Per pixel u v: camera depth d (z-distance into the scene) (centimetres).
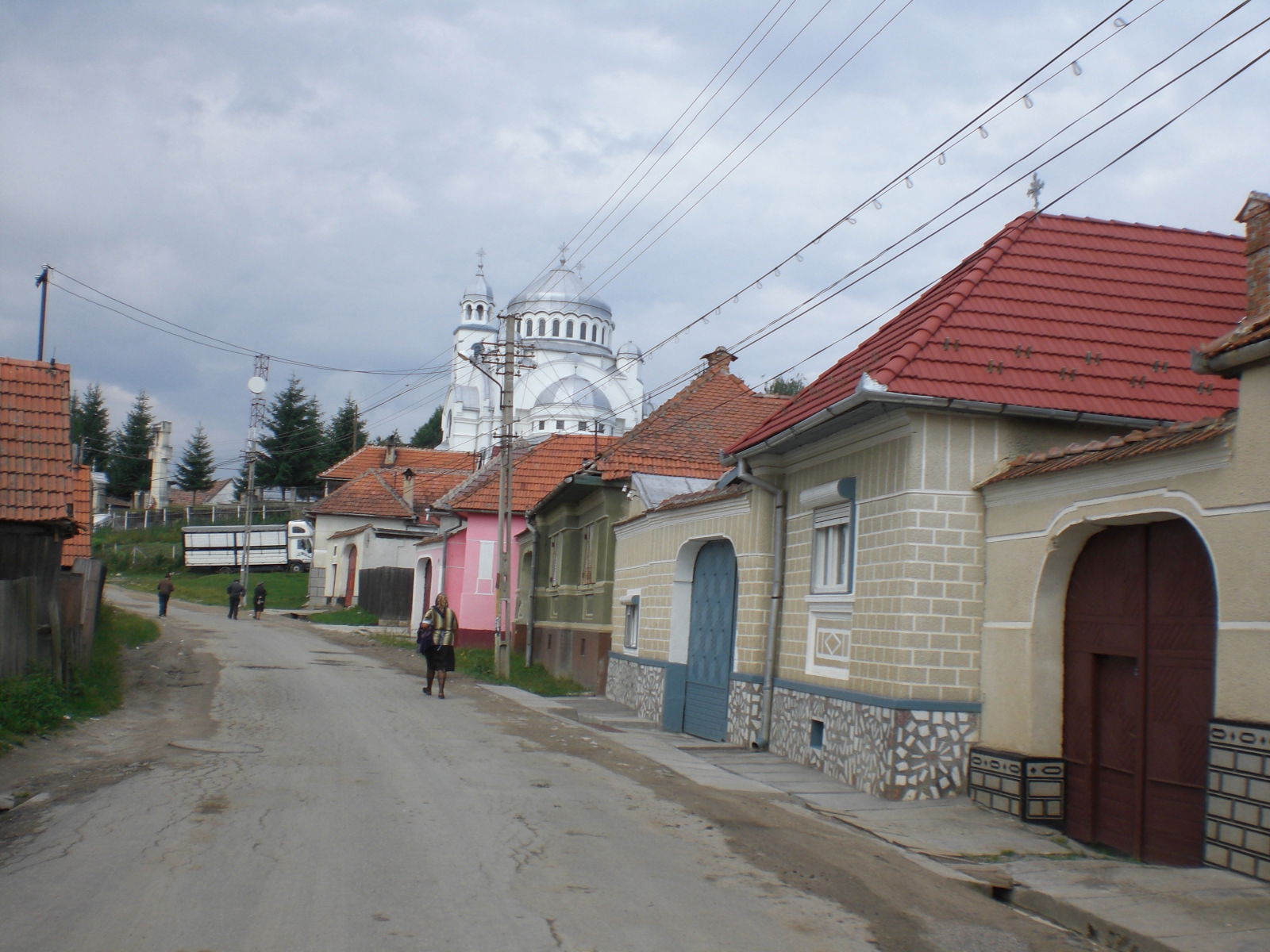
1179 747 902
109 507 9594
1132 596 969
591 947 601
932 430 1142
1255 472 797
